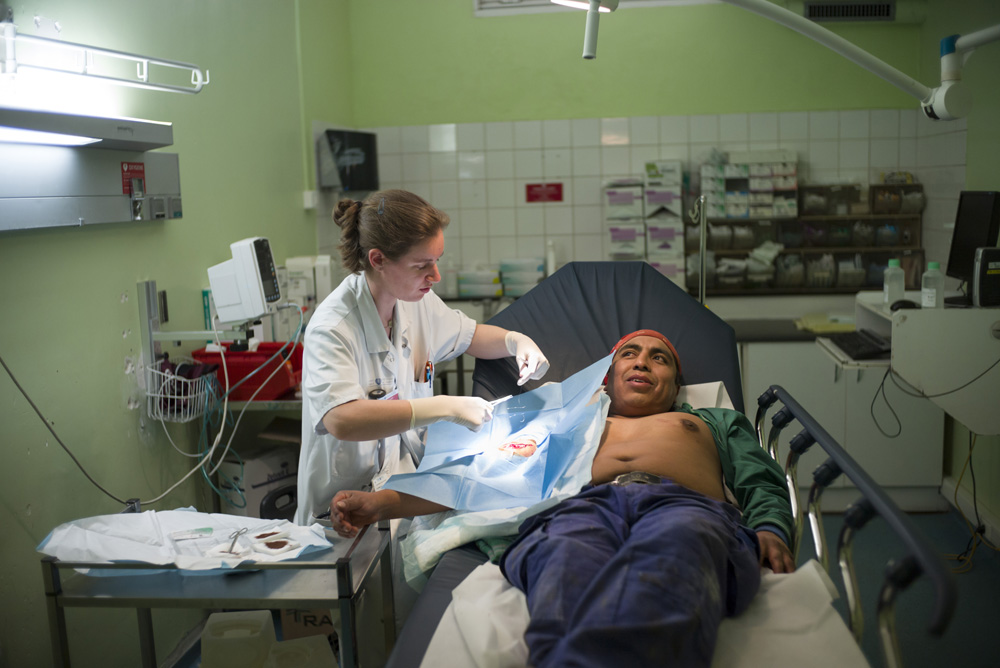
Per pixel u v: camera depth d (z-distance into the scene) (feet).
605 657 4.03
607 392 7.59
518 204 15.06
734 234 13.96
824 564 5.00
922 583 9.29
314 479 6.48
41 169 6.15
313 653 6.18
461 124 14.99
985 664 7.66
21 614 6.15
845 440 11.74
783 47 14.02
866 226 13.73
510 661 4.36
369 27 14.98
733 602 4.80
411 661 4.56
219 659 5.99
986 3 10.84
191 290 8.96
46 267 6.46
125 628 7.55
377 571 6.66
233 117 10.15
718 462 6.81
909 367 8.70
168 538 5.54
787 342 11.76
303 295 10.71
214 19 9.60
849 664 4.33
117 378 7.43
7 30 5.59
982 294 8.54
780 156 13.57
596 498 5.63
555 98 14.73
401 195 5.92
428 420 5.91
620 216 14.10
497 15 14.67
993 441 10.36
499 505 6.01
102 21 7.22
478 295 14.58
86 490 6.95
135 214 7.47
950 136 12.31
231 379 8.63
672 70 14.35
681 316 8.25
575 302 8.49
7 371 5.94
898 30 13.71
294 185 12.44
